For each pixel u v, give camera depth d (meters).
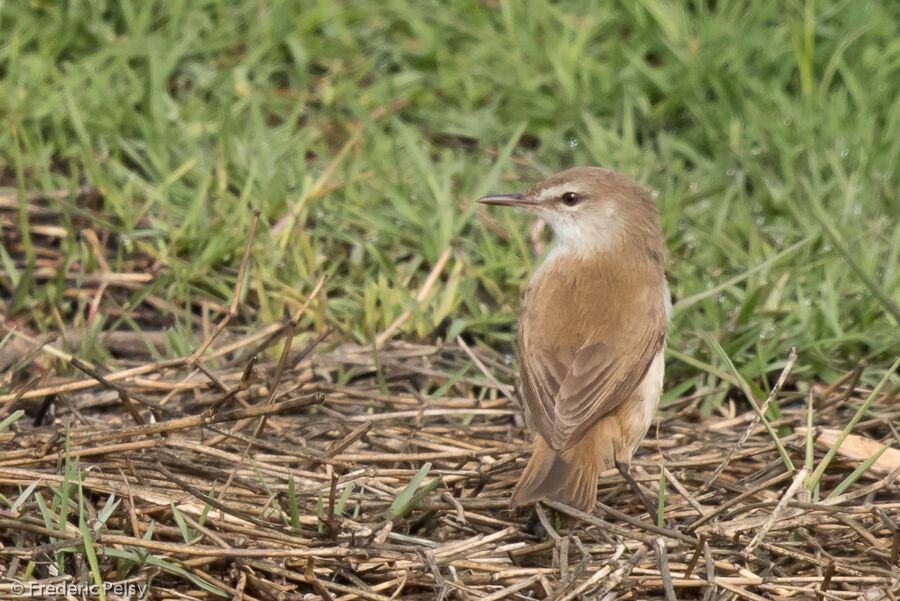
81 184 14.04
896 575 8.91
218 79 15.45
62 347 11.85
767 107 15.09
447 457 10.14
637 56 15.90
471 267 12.97
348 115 15.61
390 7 16.52
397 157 14.20
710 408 11.40
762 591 8.88
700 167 14.61
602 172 11.26
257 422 10.71
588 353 9.90
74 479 9.14
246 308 12.62
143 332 12.35
